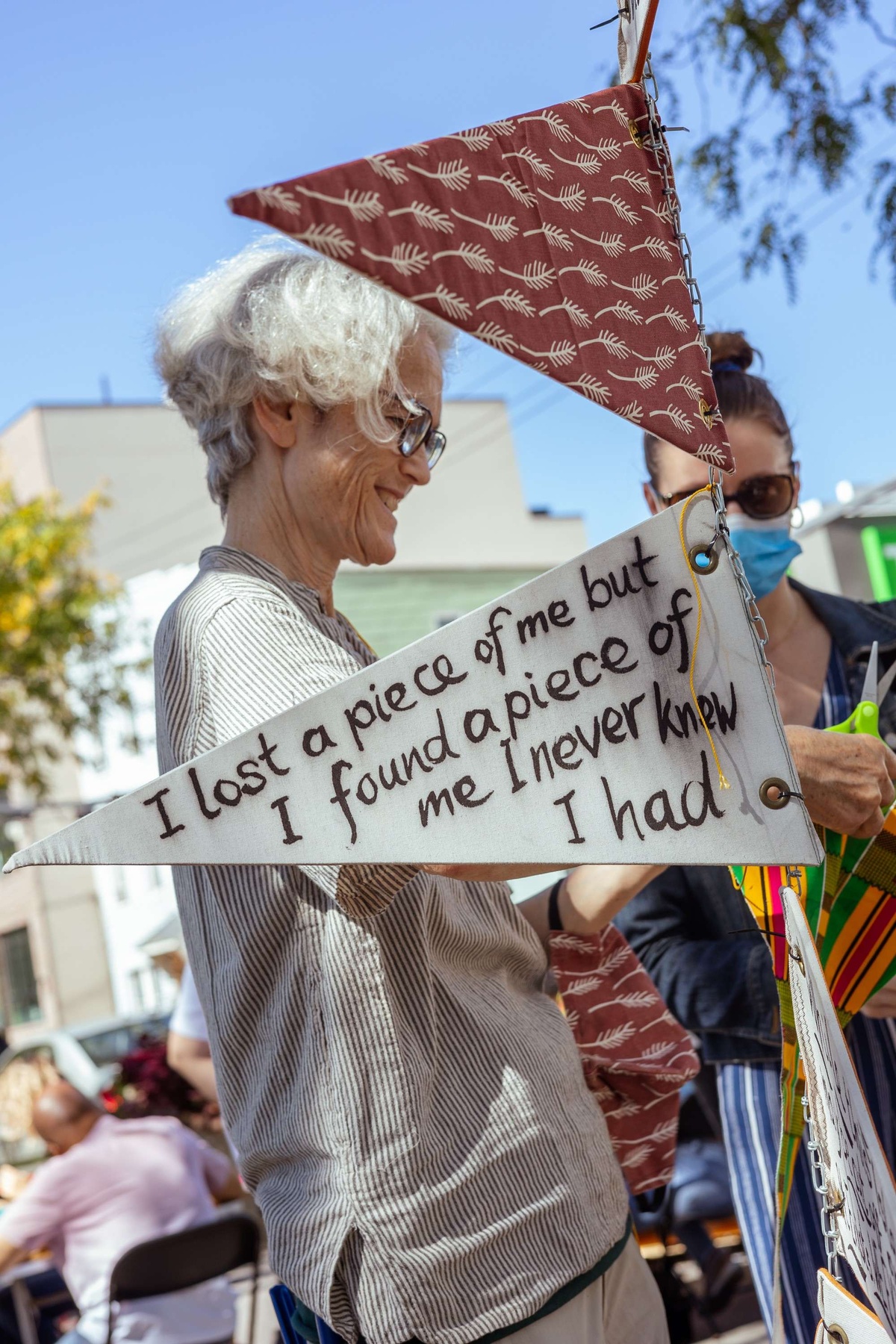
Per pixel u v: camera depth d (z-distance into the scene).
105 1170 4.01
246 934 1.39
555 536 29.84
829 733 1.35
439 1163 1.35
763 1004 1.92
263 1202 1.42
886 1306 1.07
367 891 1.23
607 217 1.17
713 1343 3.59
